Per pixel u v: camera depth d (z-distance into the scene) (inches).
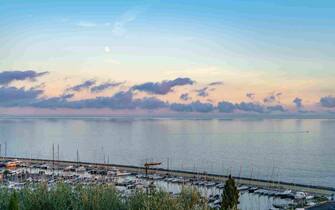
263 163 6102.4
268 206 2974.9
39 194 914.1
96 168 5049.2
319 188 3619.6
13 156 7170.3
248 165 5910.4
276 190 3513.8
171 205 878.4
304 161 6254.9
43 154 7568.9
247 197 3334.2
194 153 7568.9
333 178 4758.9
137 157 7037.4
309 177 4852.4
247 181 3998.5
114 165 5413.4
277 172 5226.4
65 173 4505.4
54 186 996.6
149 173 4616.1
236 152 7667.3
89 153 7691.9
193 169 5447.8
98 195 924.0
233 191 1708.9
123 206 925.2
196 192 938.7
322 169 5423.2
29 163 5467.5
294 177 4867.1
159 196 911.0
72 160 6643.7
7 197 896.3
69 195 935.7
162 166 5915.4
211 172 5319.9
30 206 883.4
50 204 900.0
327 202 2992.1
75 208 890.7
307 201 3053.6
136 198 919.7
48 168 5034.5
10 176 3971.5
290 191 3412.9
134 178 4254.4
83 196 915.4
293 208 2780.5
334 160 6318.9
